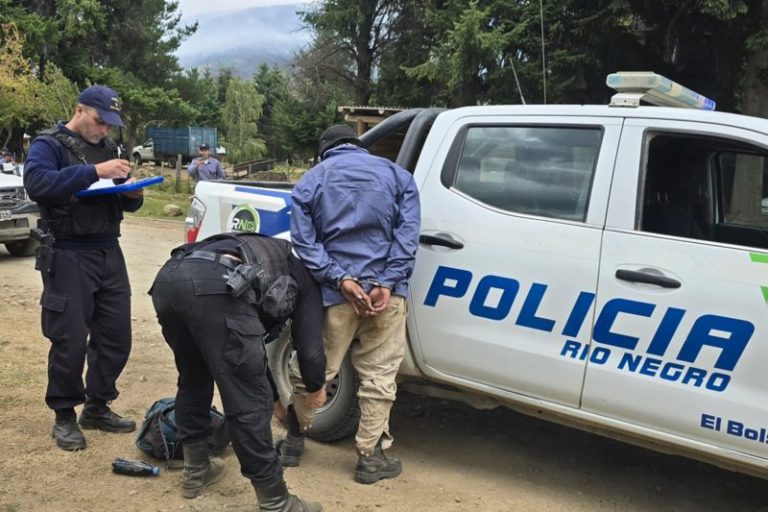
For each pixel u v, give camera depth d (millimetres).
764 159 3279
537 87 13141
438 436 4270
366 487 3494
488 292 3438
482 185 3578
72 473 3449
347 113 9391
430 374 3697
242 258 2977
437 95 17219
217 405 4527
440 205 3643
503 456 4012
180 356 3129
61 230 3543
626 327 3090
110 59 37781
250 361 2867
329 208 3293
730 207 3457
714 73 11852
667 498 3588
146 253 11328
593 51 12484
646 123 3221
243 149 52875
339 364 3463
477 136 3650
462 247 3527
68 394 3660
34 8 33281
